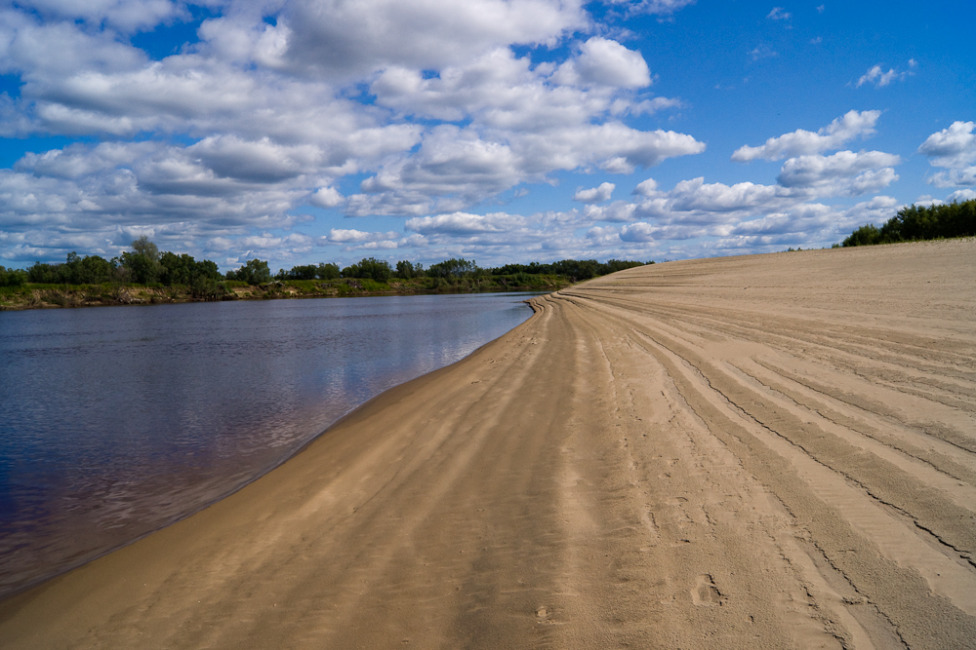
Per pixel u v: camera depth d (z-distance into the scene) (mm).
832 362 7293
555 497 4473
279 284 111375
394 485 5348
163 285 95438
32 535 5387
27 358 21625
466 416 7762
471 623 2922
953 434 4289
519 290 127688
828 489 3750
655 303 22484
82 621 3561
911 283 13219
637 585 3023
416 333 26578
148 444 8562
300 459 6926
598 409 7117
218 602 3541
